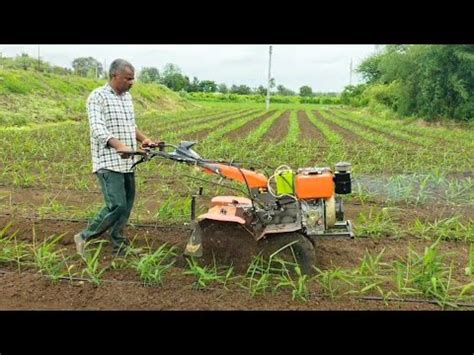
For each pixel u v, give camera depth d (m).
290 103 80.94
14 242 6.54
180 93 63.41
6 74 28.33
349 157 13.29
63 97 31.23
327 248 6.27
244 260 5.36
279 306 4.78
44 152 13.41
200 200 8.55
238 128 23.83
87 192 9.27
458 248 6.42
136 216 7.40
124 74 5.67
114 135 5.75
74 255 5.93
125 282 5.25
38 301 4.88
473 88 27.06
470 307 4.79
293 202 5.43
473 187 9.54
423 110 28.38
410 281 5.05
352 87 67.19
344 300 4.89
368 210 8.05
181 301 4.86
